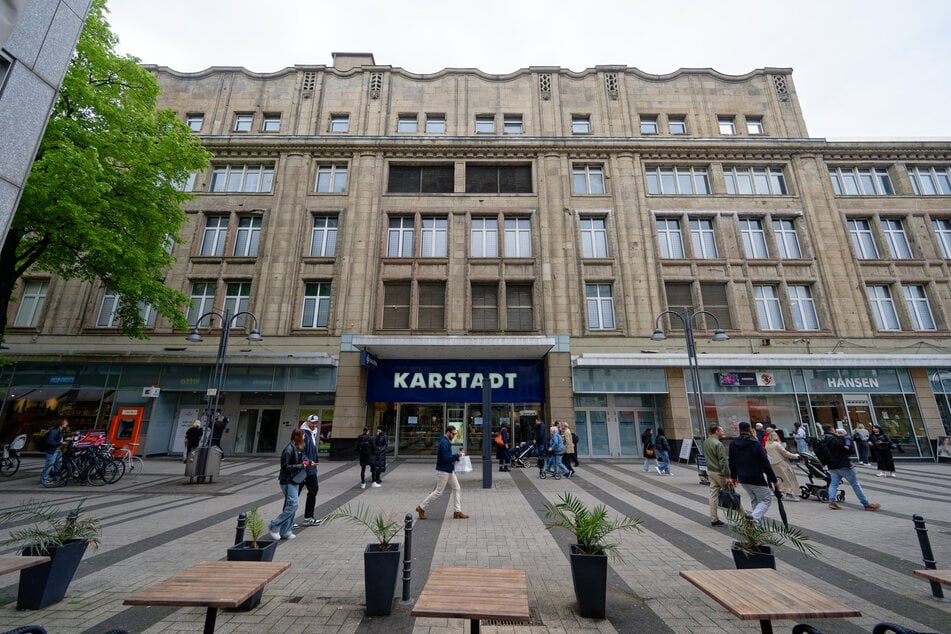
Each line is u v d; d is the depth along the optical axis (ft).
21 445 44.57
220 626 12.26
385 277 65.51
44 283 65.46
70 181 34.86
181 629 12.09
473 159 71.41
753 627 12.34
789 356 60.23
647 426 62.80
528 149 71.36
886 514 26.53
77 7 18.48
